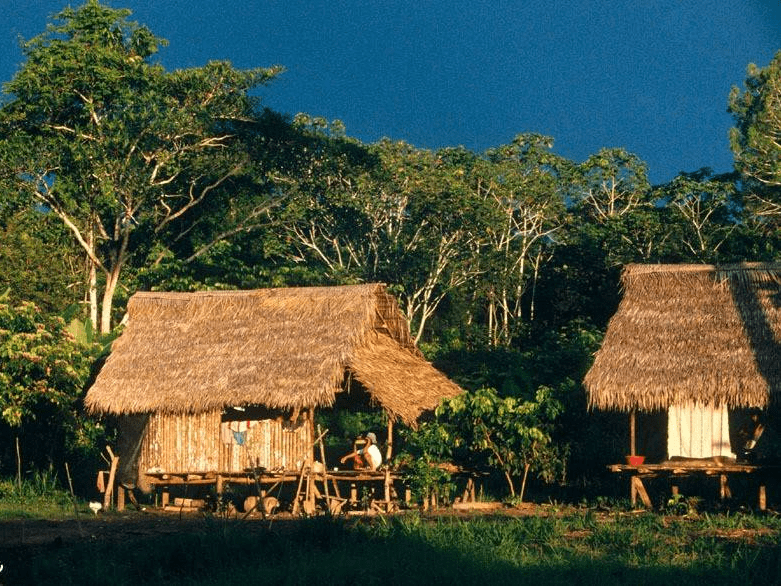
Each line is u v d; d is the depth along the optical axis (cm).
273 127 4384
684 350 1852
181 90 4134
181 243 4525
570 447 1992
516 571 1120
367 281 5078
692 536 1419
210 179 4419
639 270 2023
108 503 1934
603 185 5791
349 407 2352
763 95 5309
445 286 5053
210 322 2086
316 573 1105
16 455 2278
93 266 4109
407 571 1112
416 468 1866
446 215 4972
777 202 5228
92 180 3962
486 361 3397
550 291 5419
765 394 1750
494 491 2086
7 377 2162
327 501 1797
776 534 1435
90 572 1149
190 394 1939
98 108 3978
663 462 1875
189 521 1688
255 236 4675
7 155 3850
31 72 3869
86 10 3997
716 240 5081
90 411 1995
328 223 5100
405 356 2214
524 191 5381
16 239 4075
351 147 4894
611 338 1912
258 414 1988
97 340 2977
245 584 1077
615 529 1419
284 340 1981
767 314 1873
